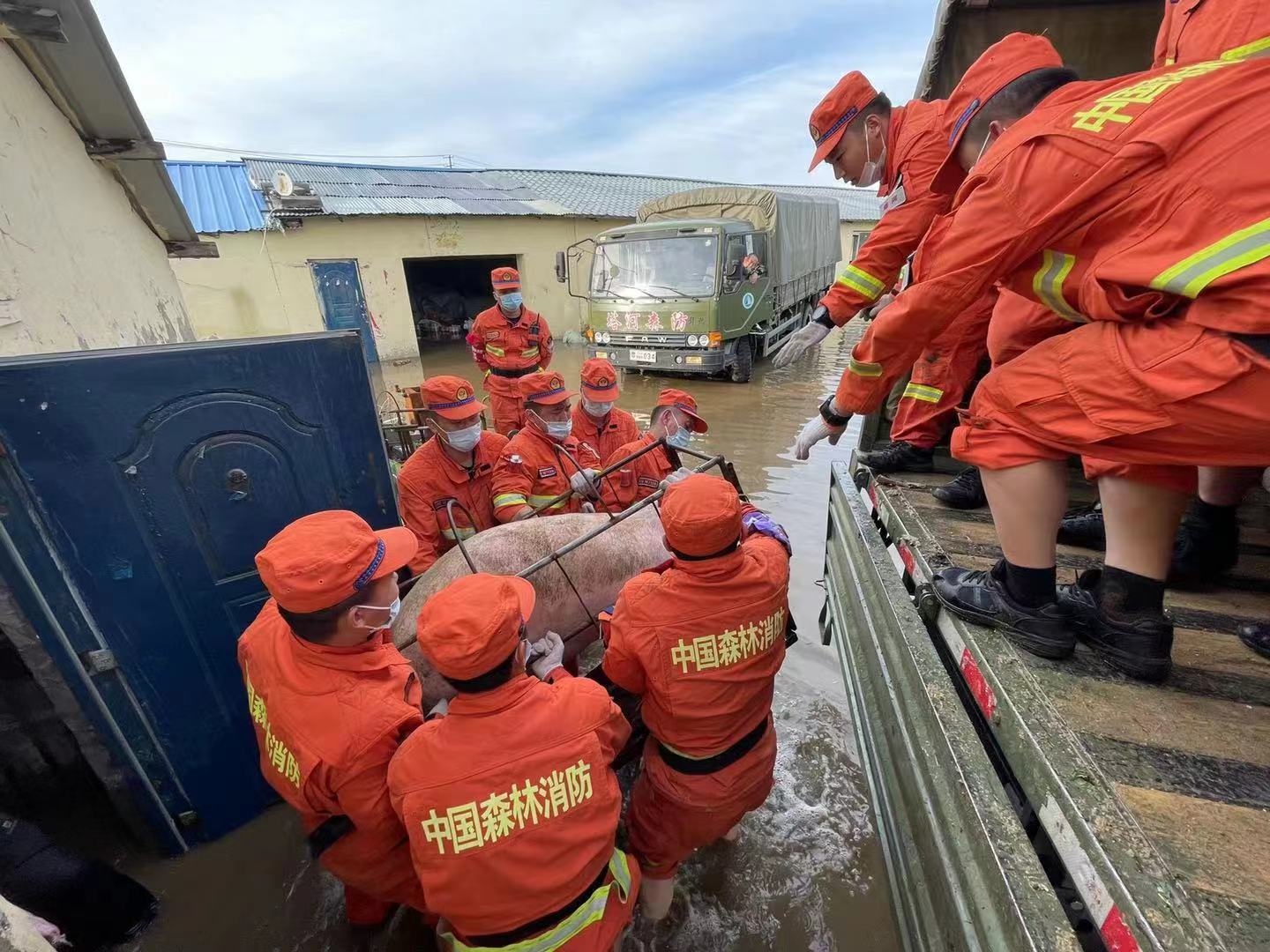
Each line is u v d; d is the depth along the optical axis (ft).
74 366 5.19
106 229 11.60
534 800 4.07
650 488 10.55
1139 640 4.06
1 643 6.35
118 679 5.87
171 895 6.34
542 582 6.31
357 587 4.33
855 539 8.13
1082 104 3.45
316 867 6.63
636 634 5.19
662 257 26.66
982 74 5.38
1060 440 3.79
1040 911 3.00
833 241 47.55
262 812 7.14
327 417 6.59
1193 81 3.13
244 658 5.02
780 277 31.71
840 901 6.36
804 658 9.89
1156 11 8.30
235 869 6.59
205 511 6.07
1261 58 3.10
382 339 37.60
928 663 5.05
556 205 44.73
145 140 11.28
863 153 7.16
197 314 32.71
